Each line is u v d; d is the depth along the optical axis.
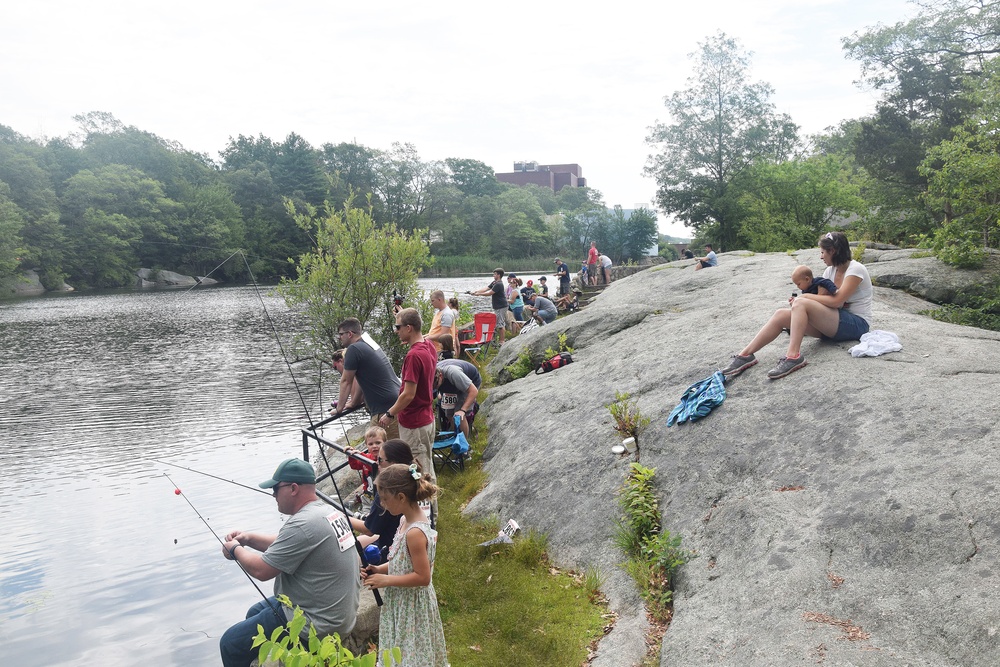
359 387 7.26
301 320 36.47
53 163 87.38
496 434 8.99
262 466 11.43
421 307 15.10
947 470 4.42
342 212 14.88
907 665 3.48
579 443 7.25
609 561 5.65
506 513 6.96
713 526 5.21
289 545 3.98
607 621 5.00
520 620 5.18
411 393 6.32
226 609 6.77
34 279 72.56
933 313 10.14
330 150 114.56
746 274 12.23
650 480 6.09
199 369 21.81
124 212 79.44
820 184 41.16
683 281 12.77
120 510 9.50
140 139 94.19
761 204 41.53
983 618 3.47
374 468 6.05
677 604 4.72
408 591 3.80
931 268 11.35
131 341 29.27
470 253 121.69
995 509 3.98
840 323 6.40
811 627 3.90
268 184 95.06
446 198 114.88
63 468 11.56
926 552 3.99
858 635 3.75
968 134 13.90
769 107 50.72
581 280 30.61
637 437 6.79
